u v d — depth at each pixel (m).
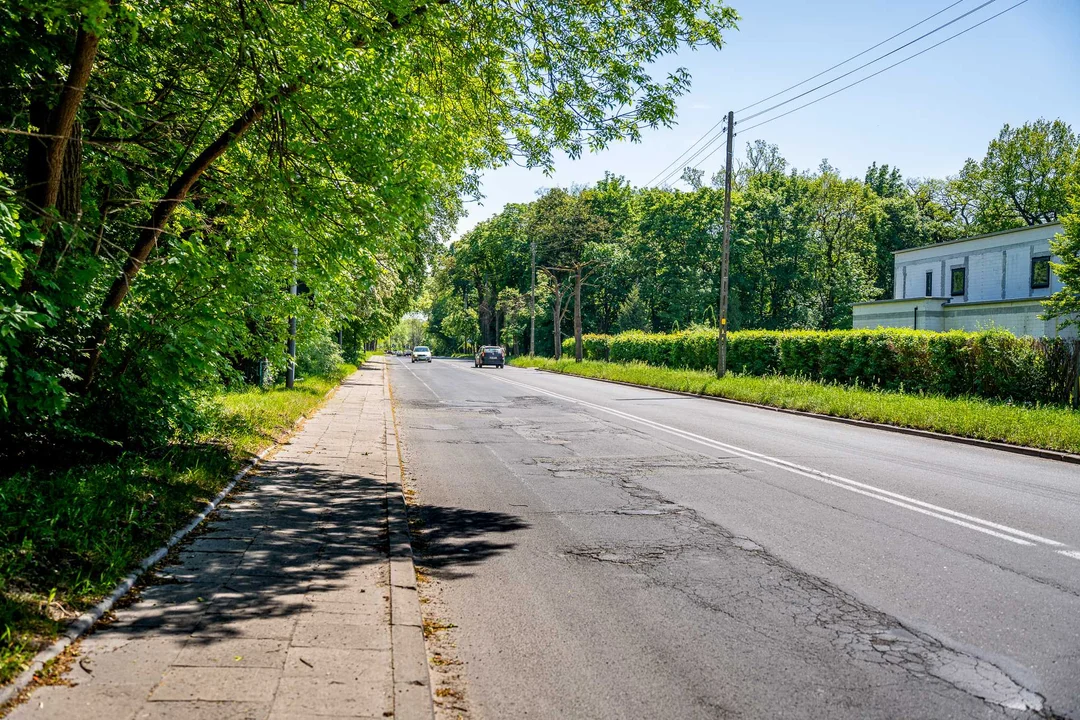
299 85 7.26
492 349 56.41
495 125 11.22
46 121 7.23
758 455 11.27
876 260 68.75
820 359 23.94
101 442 7.57
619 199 80.38
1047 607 4.65
